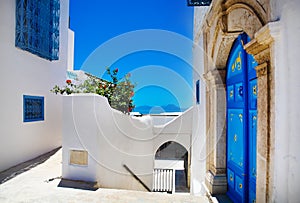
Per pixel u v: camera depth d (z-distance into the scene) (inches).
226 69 196.1
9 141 241.8
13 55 249.1
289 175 89.2
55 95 341.4
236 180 169.6
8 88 241.0
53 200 158.1
